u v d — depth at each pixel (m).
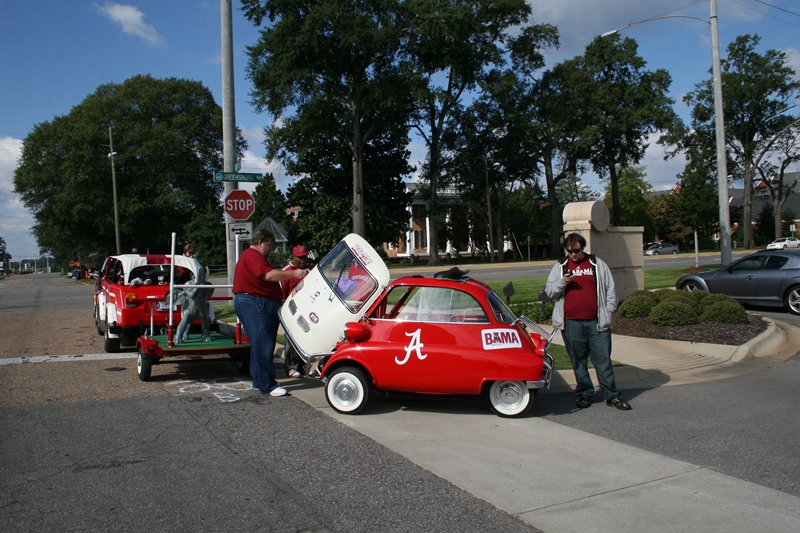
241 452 5.20
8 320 16.06
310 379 8.38
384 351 6.39
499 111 50.00
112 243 56.12
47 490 4.33
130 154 50.38
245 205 11.41
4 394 7.32
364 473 4.72
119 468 4.79
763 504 4.14
